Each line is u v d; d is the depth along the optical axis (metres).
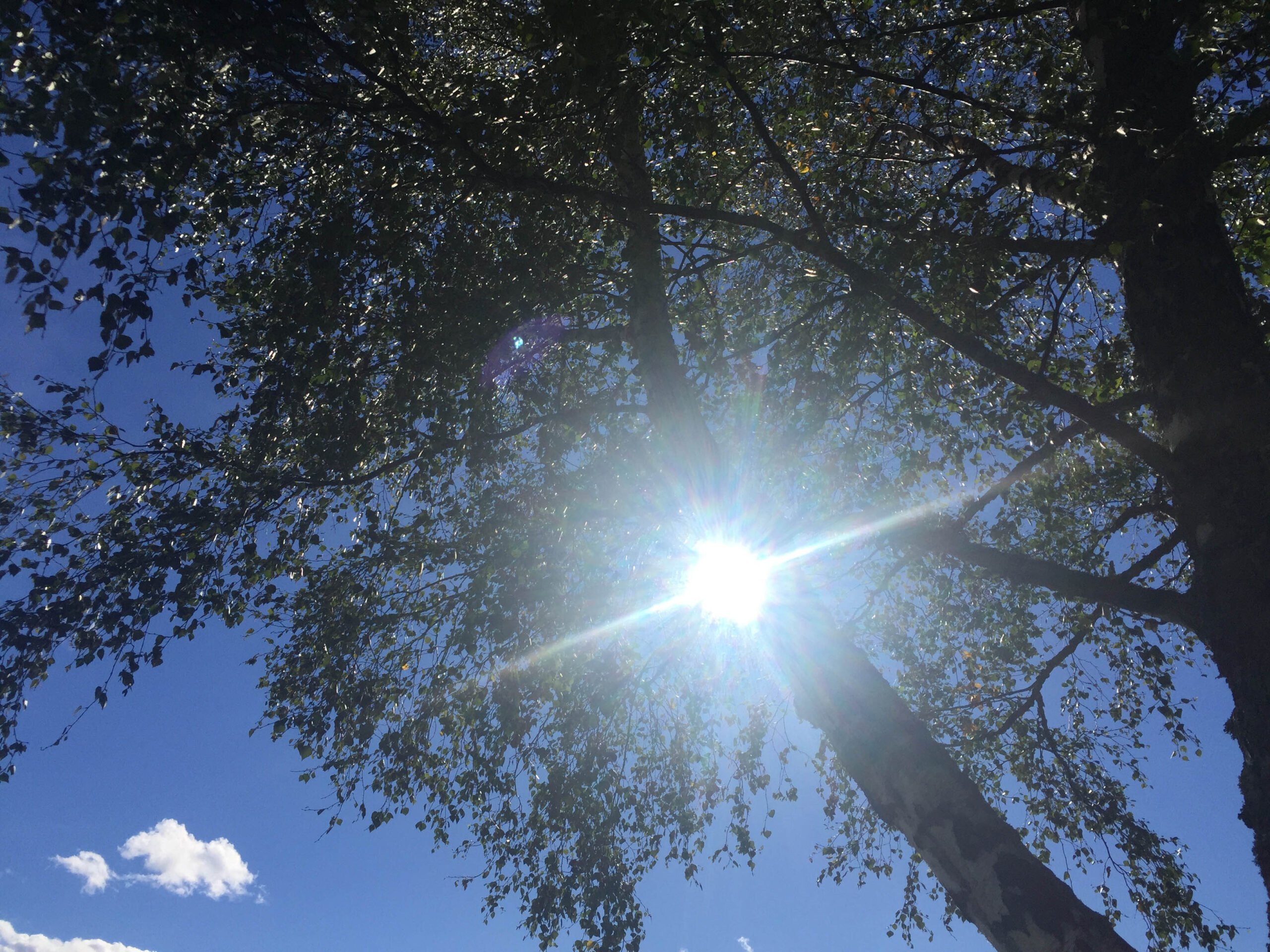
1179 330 5.27
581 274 8.00
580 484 8.53
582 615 8.40
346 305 7.04
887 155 8.66
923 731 5.57
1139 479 9.39
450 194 7.34
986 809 5.04
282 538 7.63
